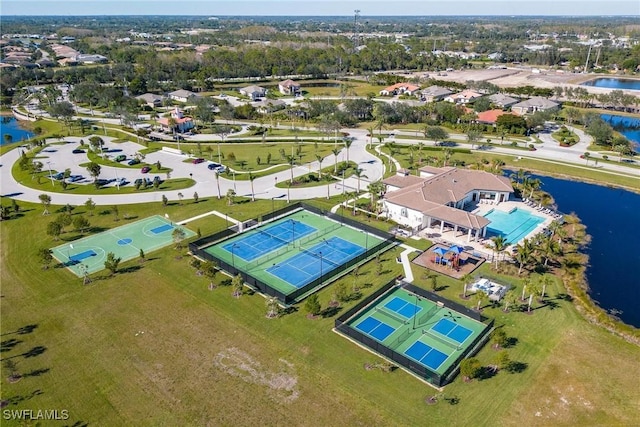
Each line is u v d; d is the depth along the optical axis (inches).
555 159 4790.8
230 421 1690.5
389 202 3366.1
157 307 2358.5
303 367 1946.4
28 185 4097.0
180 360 1991.9
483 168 4315.9
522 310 2336.4
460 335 2166.6
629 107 7214.6
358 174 4008.4
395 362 1964.8
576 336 2144.4
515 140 5462.6
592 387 1845.5
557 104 6919.3
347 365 1955.0
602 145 5270.7
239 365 1959.9
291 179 4141.2
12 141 5890.8
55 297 2444.6
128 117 5994.1
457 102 7367.1
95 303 2393.0
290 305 2377.0
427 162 4635.8
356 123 6387.8
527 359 1994.3
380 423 1676.9
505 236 3120.1
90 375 1915.6
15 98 7869.1
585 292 2501.2
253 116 6712.6
